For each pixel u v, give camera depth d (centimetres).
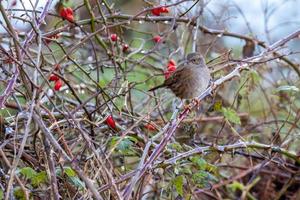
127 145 803
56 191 720
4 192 753
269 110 1284
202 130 1232
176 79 1048
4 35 991
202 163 836
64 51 921
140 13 1005
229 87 1234
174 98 1116
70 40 1261
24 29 1133
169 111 1094
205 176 835
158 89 1151
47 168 737
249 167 1145
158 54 1202
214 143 974
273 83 1290
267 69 1271
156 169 893
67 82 898
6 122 862
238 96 1097
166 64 1198
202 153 898
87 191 755
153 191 996
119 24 989
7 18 750
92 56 1185
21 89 984
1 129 811
